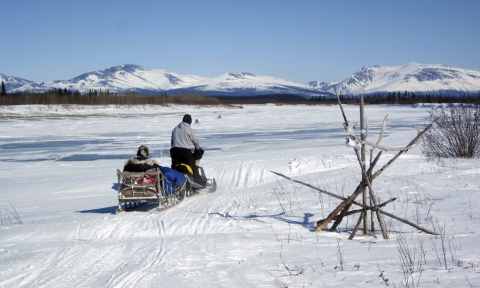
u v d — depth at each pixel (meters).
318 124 51.88
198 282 5.40
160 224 9.07
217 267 6.00
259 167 16.38
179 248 7.02
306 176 14.49
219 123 54.69
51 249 7.23
